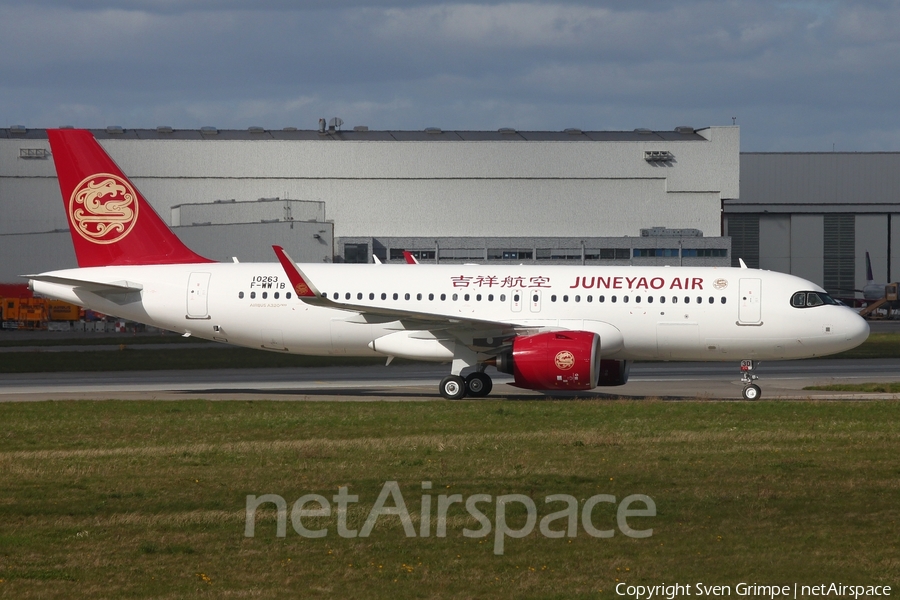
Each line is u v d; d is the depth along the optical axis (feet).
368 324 380.99
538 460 231.30
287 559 154.40
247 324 389.19
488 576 147.54
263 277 390.63
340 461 229.45
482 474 214.07
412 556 156.76
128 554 156.15
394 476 211.82
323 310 383.45
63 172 399.44
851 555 158.20
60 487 200.54
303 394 403.95
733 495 195.83
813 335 371.35
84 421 298.76
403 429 282.15
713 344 377.50
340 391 417.28
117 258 401.90
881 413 317.83
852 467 224.53
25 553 155.53
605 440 258.16
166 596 137.08
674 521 177.47
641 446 251.80
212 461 229.25
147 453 240.53
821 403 346.33
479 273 388.78
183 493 195.42
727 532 170.81
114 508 183.62
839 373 511.81
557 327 374.43
